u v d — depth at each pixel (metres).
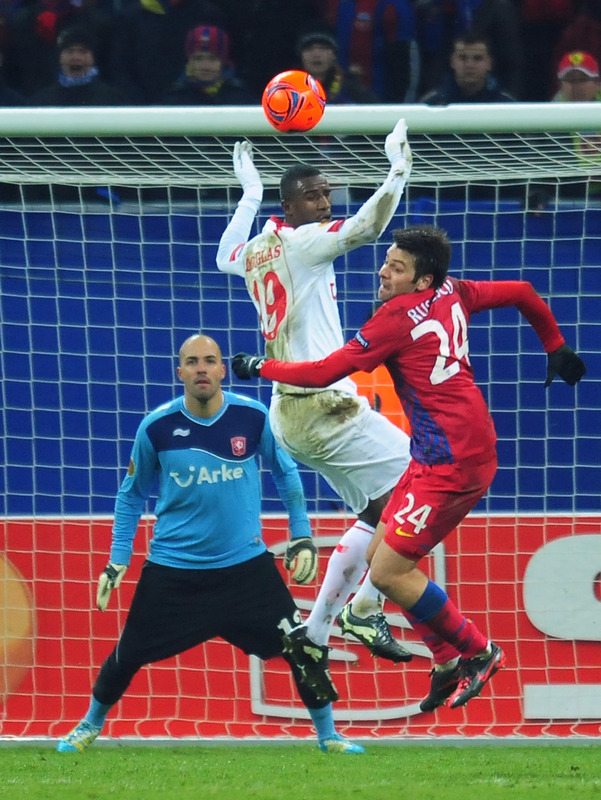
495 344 21.28
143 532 20.72
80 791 13.87
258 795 13.45
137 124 17.69
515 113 17.36
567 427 21.09
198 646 20.16
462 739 18.92
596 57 27.03
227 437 17.12
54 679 20.34
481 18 26.78
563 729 19.94
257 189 17.09
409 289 14.19
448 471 14.14
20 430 21.11
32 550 20.72
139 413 21.31
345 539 16.56
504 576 20.41
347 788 13.96
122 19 26.62
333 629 20.11
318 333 15.43
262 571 17.41
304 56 26.16
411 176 20.36
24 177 20.16
